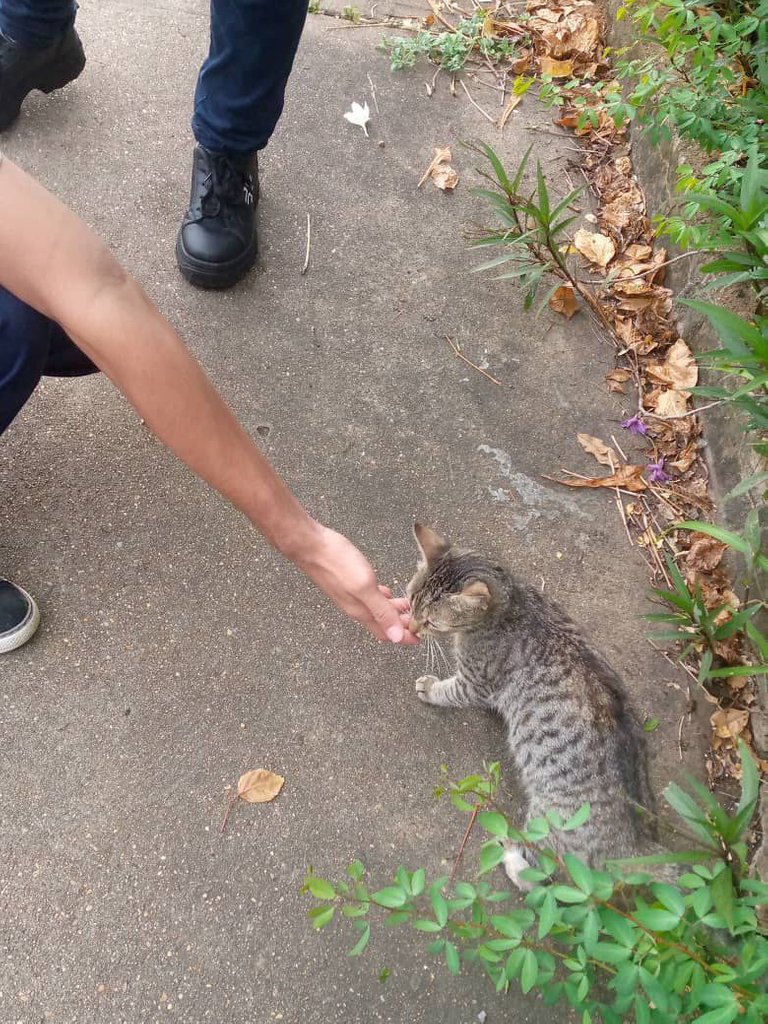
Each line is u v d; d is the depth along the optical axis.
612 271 1.36
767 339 0.93
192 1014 0.84
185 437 0.73
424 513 1.16
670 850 0.90
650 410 1.27
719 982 0.64
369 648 1.06
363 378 1.26
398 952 0.88
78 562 1.07
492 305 1.35
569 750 0.93
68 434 1.15
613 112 1.25
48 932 0.86
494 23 1.66
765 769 1.00
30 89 1.36
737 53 1.21
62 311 0.68
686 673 1.07
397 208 1.43
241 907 0.89
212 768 0.96
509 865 0.94
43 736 0.96
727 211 0.95
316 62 1.57
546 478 1.21
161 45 1.53
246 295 1.31
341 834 0.94
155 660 1.02
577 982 0.74
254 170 1.29
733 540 0.94
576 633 1.00
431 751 1.01
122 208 1.34
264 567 1.09
